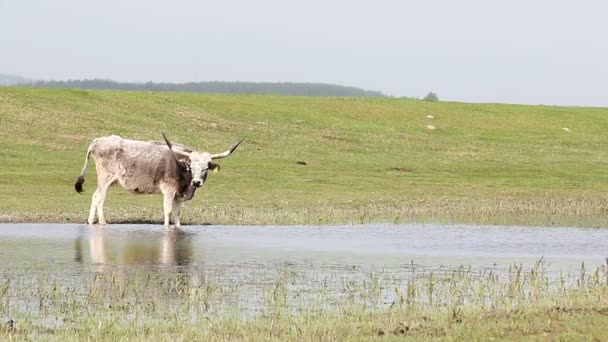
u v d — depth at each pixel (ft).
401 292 98.78
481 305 92.63
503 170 338.13
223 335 77.20
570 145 425.28
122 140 174.40
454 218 199.31
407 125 442.09
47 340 75.51
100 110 392.06
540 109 511.81
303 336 76.43
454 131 438.81
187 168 173.88
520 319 83.46
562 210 217.56
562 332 78.07
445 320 83.51
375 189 270.46
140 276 111.34
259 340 75.05
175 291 100.83
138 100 427.33
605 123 489.26
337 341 75.10
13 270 114.42
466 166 344.69
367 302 96.84
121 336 77.00
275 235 160.04
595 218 203.51
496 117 480.23
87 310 89.30
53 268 116.57
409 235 163.63
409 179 301.84
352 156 355.56
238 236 157.17
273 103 462.19
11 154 300.40
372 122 441.68
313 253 136.67
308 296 100.01
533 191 277.23
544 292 101.04
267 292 99.19
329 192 258.37
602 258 136.98
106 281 107.04
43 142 325.01
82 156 310.86
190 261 125.49
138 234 156.46
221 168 301.63
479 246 149.38
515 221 194.39
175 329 79.87
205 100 450.30
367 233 165.99
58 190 233.14
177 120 396.16
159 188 173.06
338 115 449.89
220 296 98.48
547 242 156.15
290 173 301.22
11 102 376.68
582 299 95.20
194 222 179.52
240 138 375.25
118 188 237.86
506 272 120.37
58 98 400.26
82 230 161.07
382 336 76.43
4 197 212.64
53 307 90.63
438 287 106.11
